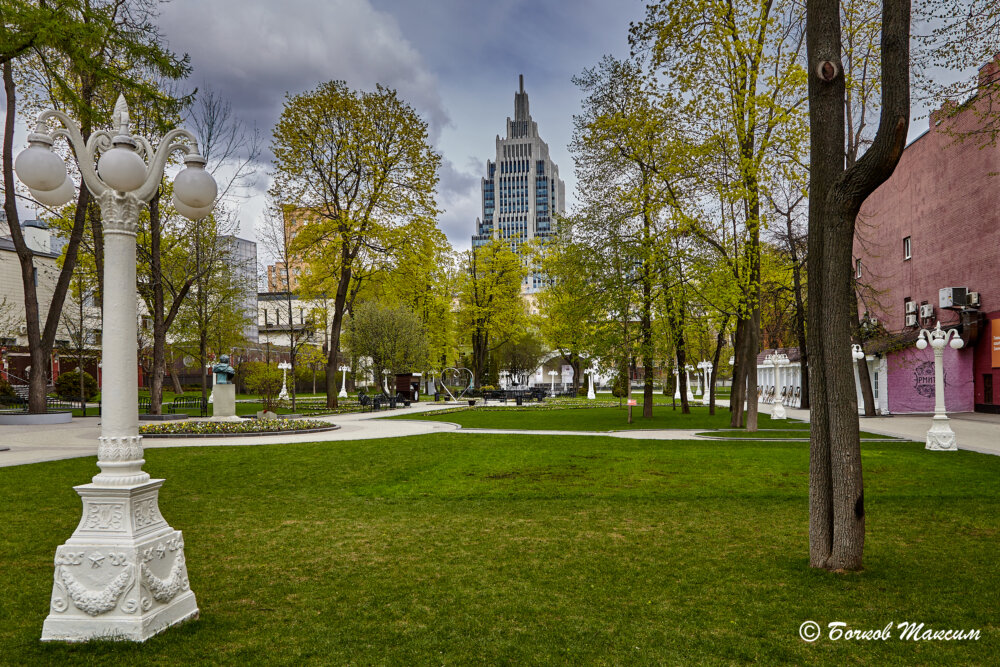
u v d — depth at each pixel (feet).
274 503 30.76
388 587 18.08
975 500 29.99
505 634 14.57
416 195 102.99
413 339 142.20
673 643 13.98
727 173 61.57
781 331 149.79
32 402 80.53
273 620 15.46
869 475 36.94
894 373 102.53
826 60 18.90
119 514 14.20
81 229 81.41
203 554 21.71
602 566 20.06
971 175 85.81
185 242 98.22
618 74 73.67
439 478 37.86
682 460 43.52
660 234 72.23
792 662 13.02
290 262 104.68
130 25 62.18
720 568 19.66
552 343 163.12
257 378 141.79
